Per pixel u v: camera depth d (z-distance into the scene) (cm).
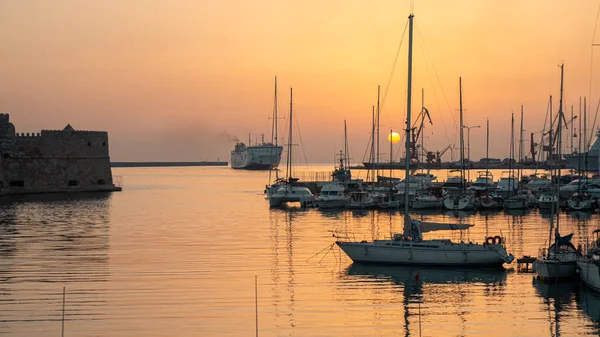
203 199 11775
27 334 3105
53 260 4894
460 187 10069
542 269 4156
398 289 4022
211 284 4100
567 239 4259
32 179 12669
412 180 11325
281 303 3675
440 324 3306
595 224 7325
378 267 4662
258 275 4378
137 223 7488
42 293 3847
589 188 10019
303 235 6375
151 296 3791
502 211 8831
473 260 4575
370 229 6925
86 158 13525
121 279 4222
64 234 6438
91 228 6969
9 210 9056
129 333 3123
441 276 4388
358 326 3269
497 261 4575
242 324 3278
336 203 9381
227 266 4675
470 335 3139
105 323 3275
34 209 9244
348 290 3984
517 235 6356
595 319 3388
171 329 3188
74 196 12112
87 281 4162
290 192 9800
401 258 4672
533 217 8100
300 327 3241
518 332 3184
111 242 5866
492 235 6366
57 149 13025
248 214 8669
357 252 4759
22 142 12538
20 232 6588
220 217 8256
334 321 3350
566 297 3812
